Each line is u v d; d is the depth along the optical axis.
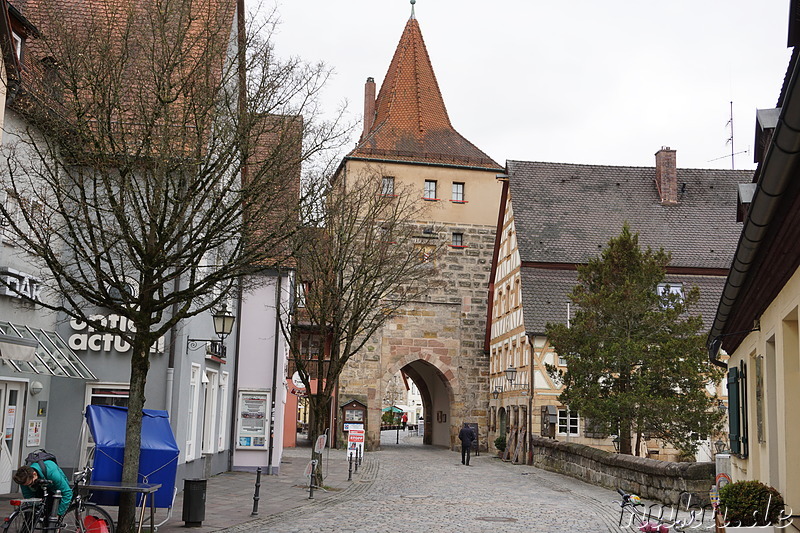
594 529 15.12
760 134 9.62
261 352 26.78
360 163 45.59
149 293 12.36
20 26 15.19
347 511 17.36
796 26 7.92
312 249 21.62
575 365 25.64
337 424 43.66
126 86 13.32
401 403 123.69
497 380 43.53
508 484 25.17
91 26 13.58
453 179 46.66
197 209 12.66
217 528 14.23
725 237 40.78
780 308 9.51
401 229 28.09
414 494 21.53
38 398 18.14
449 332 46.09
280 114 14.56
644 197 42.50
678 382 24.94
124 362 18.95
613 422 24.80
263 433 26.31
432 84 49.25
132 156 12.66
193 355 20.70
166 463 13.38
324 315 23.11
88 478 12.84
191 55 13.92
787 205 7.16
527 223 39.94
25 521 10.45
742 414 13.34
